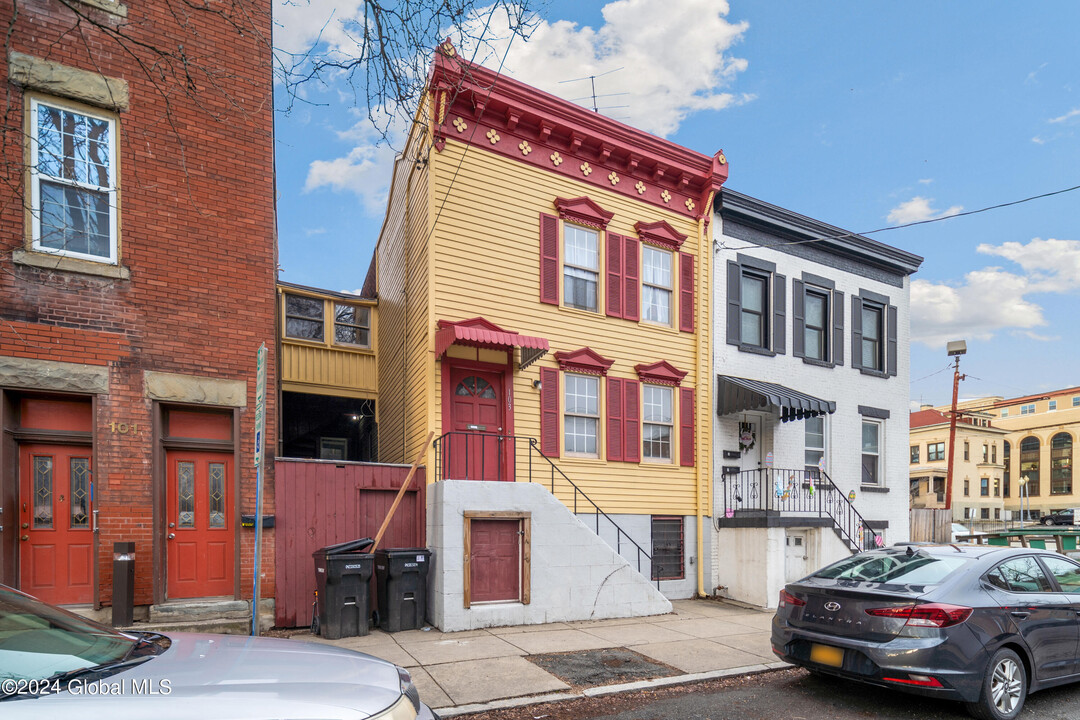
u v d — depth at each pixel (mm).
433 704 5945
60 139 8102
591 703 6180
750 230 14609
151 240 8469
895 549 6945
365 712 2961
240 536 8617
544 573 9586
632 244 12914
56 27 8086
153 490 8172
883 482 16250
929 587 5883
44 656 3064
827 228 15570
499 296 11273
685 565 12672
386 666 3629
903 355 17250
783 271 15008
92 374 7961
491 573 9344
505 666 7133
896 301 17281
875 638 5707
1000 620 5844
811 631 6227
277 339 11797
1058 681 6234
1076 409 66625
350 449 17047
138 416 8180
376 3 5504
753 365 14242
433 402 10523
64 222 8000
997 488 55938
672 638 8703
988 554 6418
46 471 7945
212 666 3133
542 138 11930
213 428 8859
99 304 8086
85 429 8148
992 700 5637
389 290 14398
